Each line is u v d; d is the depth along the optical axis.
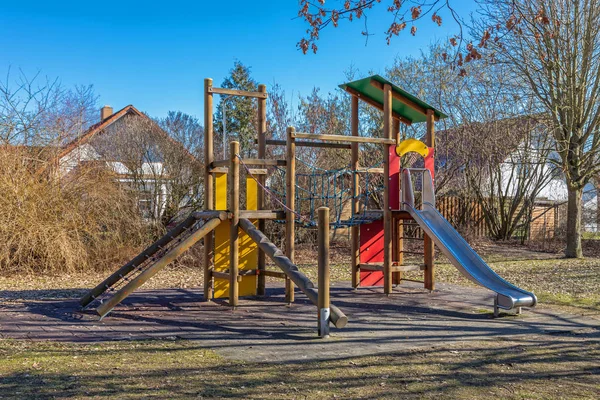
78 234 13.60
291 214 8.81
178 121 19.55
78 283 11.62
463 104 20.69
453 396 4.36
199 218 9.15
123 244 14.77
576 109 16.17
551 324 7.41
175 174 17.05
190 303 8.93
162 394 4.29
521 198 21.69
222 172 9.27
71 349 5.76
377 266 10.42
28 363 5.16
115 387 4.45
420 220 9.78
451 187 21.77
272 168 17.05
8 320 7.43
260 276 9.83
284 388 4.49
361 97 11.06
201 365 5.16
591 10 15.51
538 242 21.38
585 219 24.95
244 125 33.28
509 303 7.77
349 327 7.13
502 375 4.95
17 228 12.98
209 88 9.15
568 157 16.84
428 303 9.16
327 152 19.06
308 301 9.22
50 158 14.14
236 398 4.23
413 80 21.39
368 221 10.32
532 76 16.61
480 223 22.41
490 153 20.47
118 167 16.75
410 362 5.35
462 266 8.80
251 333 6.67
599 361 5.46
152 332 6.70
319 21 6.92
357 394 4.37
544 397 4.36
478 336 6.61
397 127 11.61
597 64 16.02
